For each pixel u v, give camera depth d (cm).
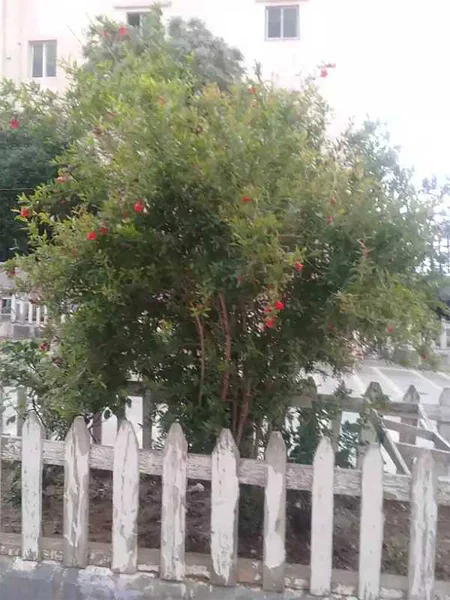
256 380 288
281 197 238
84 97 263
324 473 241
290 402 307
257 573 252
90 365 293
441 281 262
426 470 238
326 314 252
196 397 303
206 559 258
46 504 329
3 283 429
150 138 230
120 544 254
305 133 254
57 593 256
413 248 249
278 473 244
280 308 230
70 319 294
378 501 239
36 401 348
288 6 1773
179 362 302
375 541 239
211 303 269
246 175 232
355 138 297
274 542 245
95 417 348
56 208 304
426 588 238
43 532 296
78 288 278
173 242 256
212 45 1293
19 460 273
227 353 277
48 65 1875
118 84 259
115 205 243
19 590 260
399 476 243
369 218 241
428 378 1145
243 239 223
